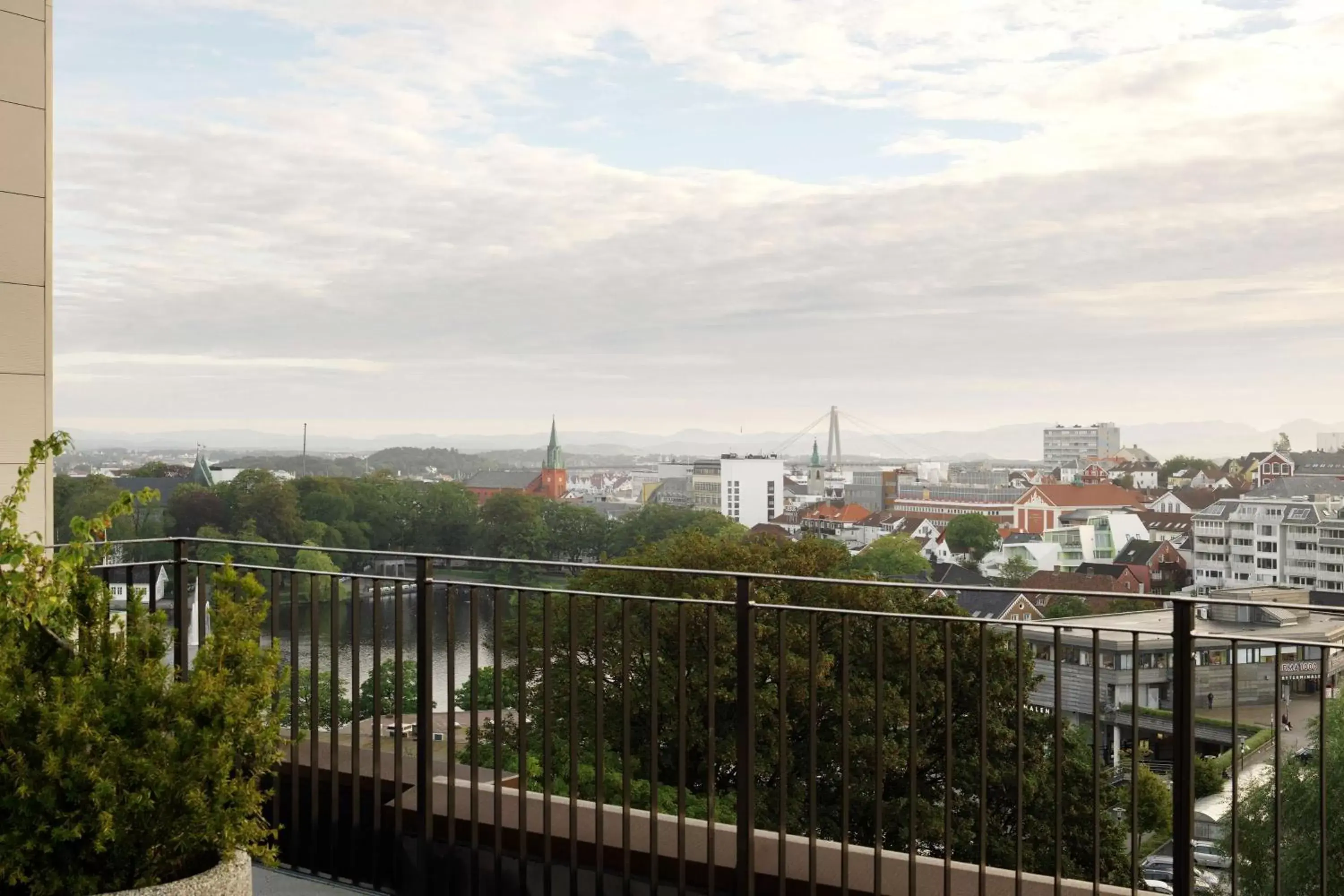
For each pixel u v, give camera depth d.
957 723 13.98
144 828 2.61
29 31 5.53
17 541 2.85
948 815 3.17
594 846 3.73
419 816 3.74
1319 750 2.90
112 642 2.89
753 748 3.32
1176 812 2.88
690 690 14.04
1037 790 13.65
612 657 14.30
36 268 5.54
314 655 3.88
